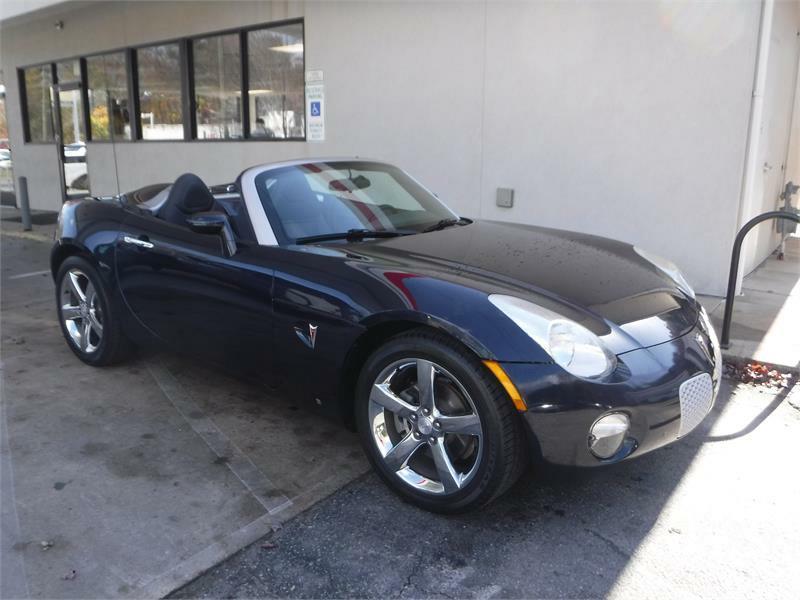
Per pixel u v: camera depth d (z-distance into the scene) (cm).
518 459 244
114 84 1131
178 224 366
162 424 348
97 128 1184
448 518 264
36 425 346
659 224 598
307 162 381
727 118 551
